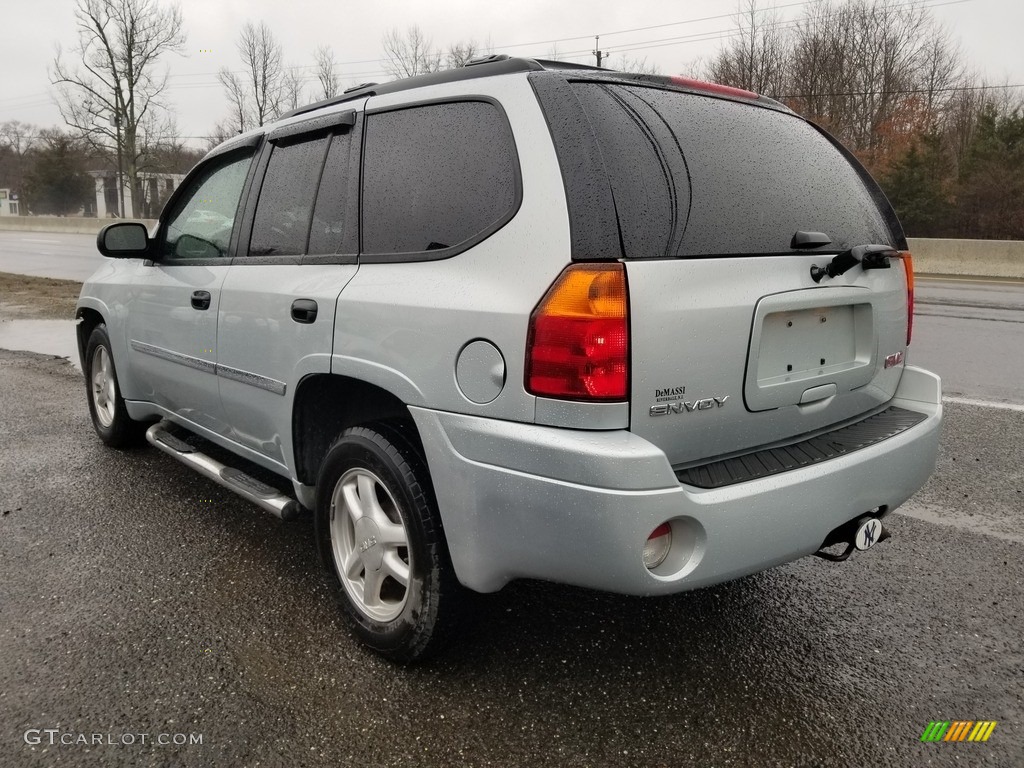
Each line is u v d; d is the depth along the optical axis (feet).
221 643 9.16
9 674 8.52
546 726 7.73
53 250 93.50
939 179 94.73
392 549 8.68
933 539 12.21
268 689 8.30
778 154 8.92
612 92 7.86
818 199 8.99
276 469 10.93
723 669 8.73
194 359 12.06
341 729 7.68
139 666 8.69
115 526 12.53
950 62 130.21
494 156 7.75
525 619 9.73
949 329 32.65
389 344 8.14
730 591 10.53
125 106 160.56
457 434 7.47
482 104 8.07
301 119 10.75
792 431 8.41
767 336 7.93
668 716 7.91
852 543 8.48
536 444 6.86
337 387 9.61
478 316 7.27
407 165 8.73
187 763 7.21
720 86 9.19
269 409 10.37
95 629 9.44
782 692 8.32
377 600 8.91
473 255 7.62
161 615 9.79
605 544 6.66
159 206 173.17
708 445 7.59
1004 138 96.17
